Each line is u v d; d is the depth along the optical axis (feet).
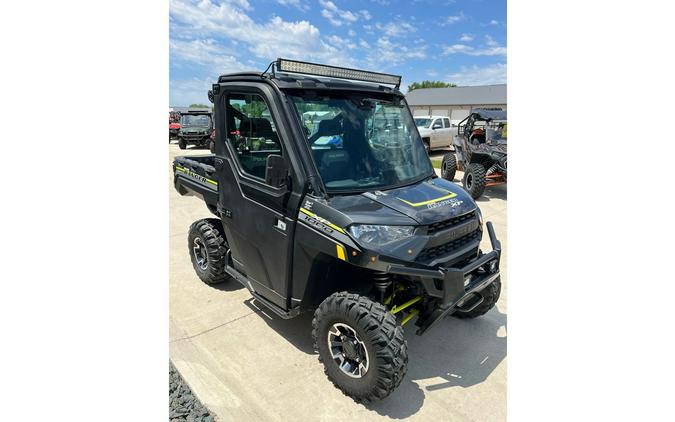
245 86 10.36
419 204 9.34
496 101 122.01
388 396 9.21
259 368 10.00
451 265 9.30
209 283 14.08
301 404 8.86
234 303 13.08
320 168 9.31
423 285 8.66
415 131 11.96
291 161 9.25
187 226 21.70
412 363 10.44
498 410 8.84
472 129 33.14
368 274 9.45
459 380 9.82
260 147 10.23
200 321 12.01
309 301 9.79
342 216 8.45
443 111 134.82
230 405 8.74
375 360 8.19
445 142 59.88
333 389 9.34
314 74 10.27
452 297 8.73
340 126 10.05
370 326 8.19
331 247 8.55
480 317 12.64
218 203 12.22
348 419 8.50
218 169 11.85
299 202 9.18
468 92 131.85
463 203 10.12
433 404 9.00
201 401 8.78
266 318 12.23
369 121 10.62
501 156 28.99
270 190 9.86
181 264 16.17
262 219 10.22
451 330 11.93
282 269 9.88
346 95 10.47
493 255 10.09
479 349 11.06
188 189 14.32
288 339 11.21
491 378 9.89
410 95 148.25
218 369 9.89
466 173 30.83
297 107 9.55
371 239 8.27
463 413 8.76
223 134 11.50
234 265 12.65
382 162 10.47
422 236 8.70
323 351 9.32
